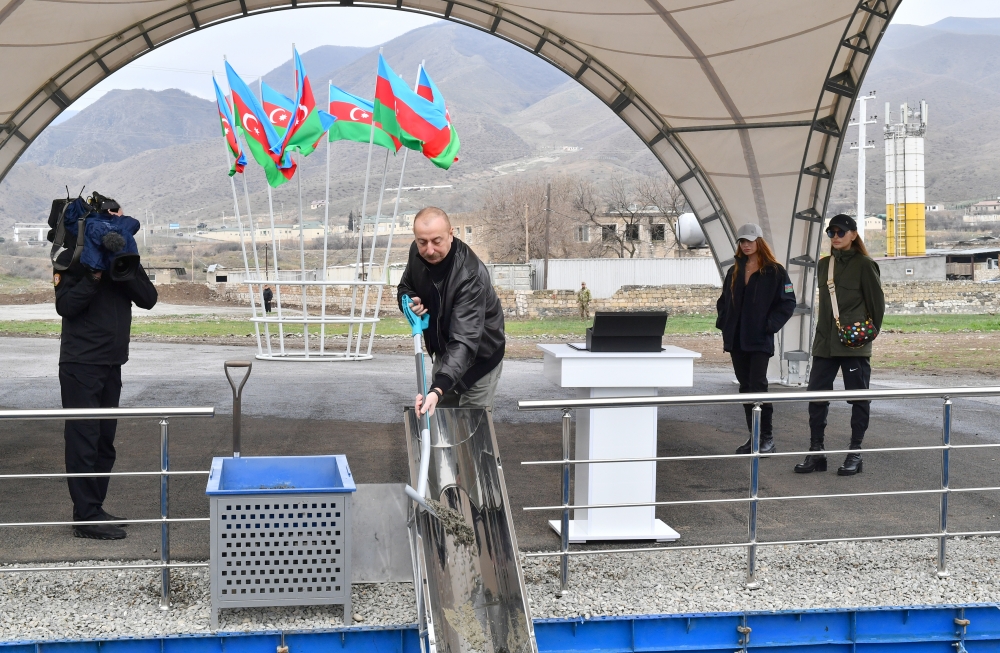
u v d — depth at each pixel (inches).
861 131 1743.4
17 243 5251.0
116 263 195.8
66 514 219.3
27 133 432.8
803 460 284.5
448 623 144.8
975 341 886.4
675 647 159.3
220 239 6363.2
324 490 150.4
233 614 156.7
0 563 182.1
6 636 146.5
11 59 383.6
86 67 414.6
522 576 150.9
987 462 284.4
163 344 837.8
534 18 412.8
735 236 475.8
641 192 2992.1
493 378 176.2
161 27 408.8
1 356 674.2
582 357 194.7
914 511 228.2
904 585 175.6
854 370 261.6
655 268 1733.5
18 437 313.4
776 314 275.3
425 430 146.2
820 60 381.4
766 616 160.9
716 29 373.1
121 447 298.8
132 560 185.0
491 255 3312.0
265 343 858.8
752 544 174.6
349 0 425.1
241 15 420.8
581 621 157.0
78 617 154.8
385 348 804.6
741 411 392.8
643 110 459.2
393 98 502.0
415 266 163.0
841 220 258.7
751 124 430.6
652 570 183.9
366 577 173.6
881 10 357.1
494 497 158.7
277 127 552.1
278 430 331.3
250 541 149.8
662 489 249.6
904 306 1444.4
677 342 895.1
